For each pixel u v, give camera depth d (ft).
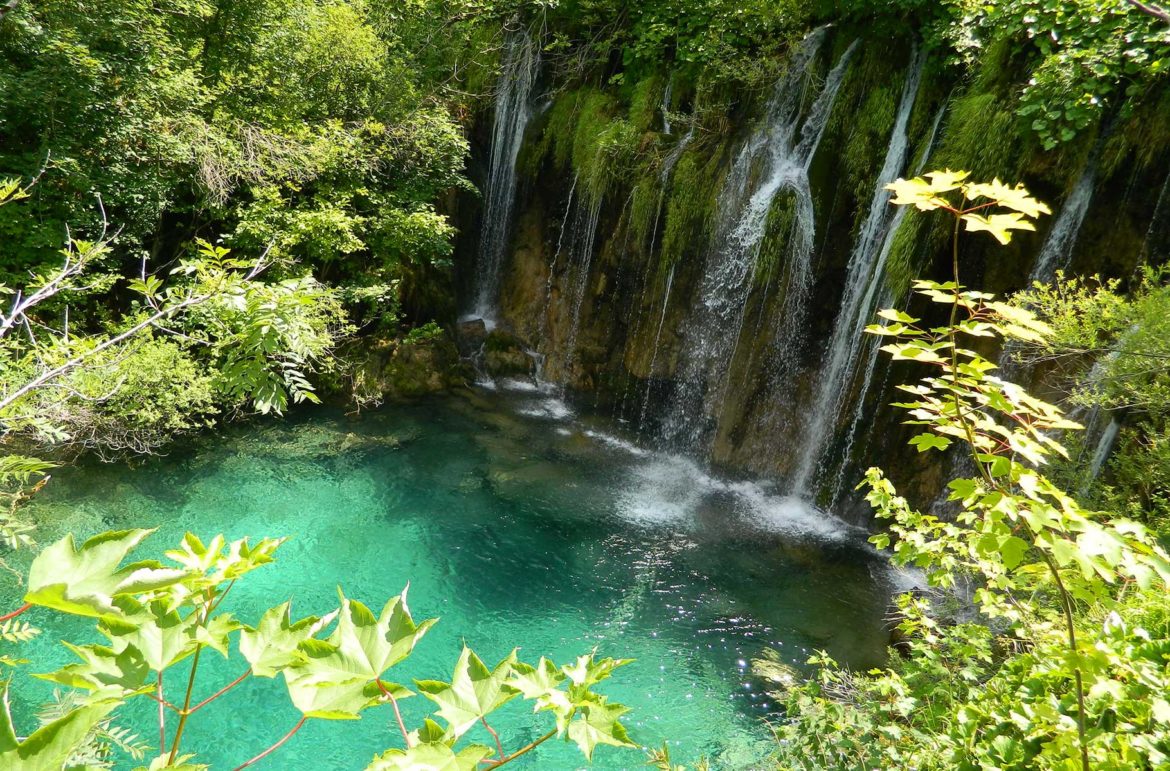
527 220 43.14
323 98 39.65
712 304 34.65
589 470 32.45
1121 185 23.13
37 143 29.22
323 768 16.40
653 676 20.26
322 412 34.40
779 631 22.47
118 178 29.89
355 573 23.56
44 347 13.00
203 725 17.01
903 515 10.50
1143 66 21.71
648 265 36.91
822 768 10.77
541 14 43.04
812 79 32.55
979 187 5.21
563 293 41.32
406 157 40.14
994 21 25.70
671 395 36.40
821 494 30.78
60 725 2.44
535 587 23.84
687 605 23.54
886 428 28.84
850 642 22.02
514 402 39.09
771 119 33.86
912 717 11.68
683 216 34.91
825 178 31.30
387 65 41.68
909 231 26.96
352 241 34.42
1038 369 24.29
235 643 19.43
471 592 23.26
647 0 39.01
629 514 29.01
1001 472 5.40
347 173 36.50
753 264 32.76
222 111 33.91
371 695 3.37
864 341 29.40
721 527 28.71
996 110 25.32
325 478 29.07
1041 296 19.04
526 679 3.78
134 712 17.04
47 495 24.25
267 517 25.96
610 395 38.86
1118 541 4.98
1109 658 6.00
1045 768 6.54
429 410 36.29
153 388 26.58
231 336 8.96
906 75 29.96
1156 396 16.93
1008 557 5.17
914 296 27.30
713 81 35.01
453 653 20.58
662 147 36.27
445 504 28.25
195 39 35.88
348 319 37.68
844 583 25.27
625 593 23.95
